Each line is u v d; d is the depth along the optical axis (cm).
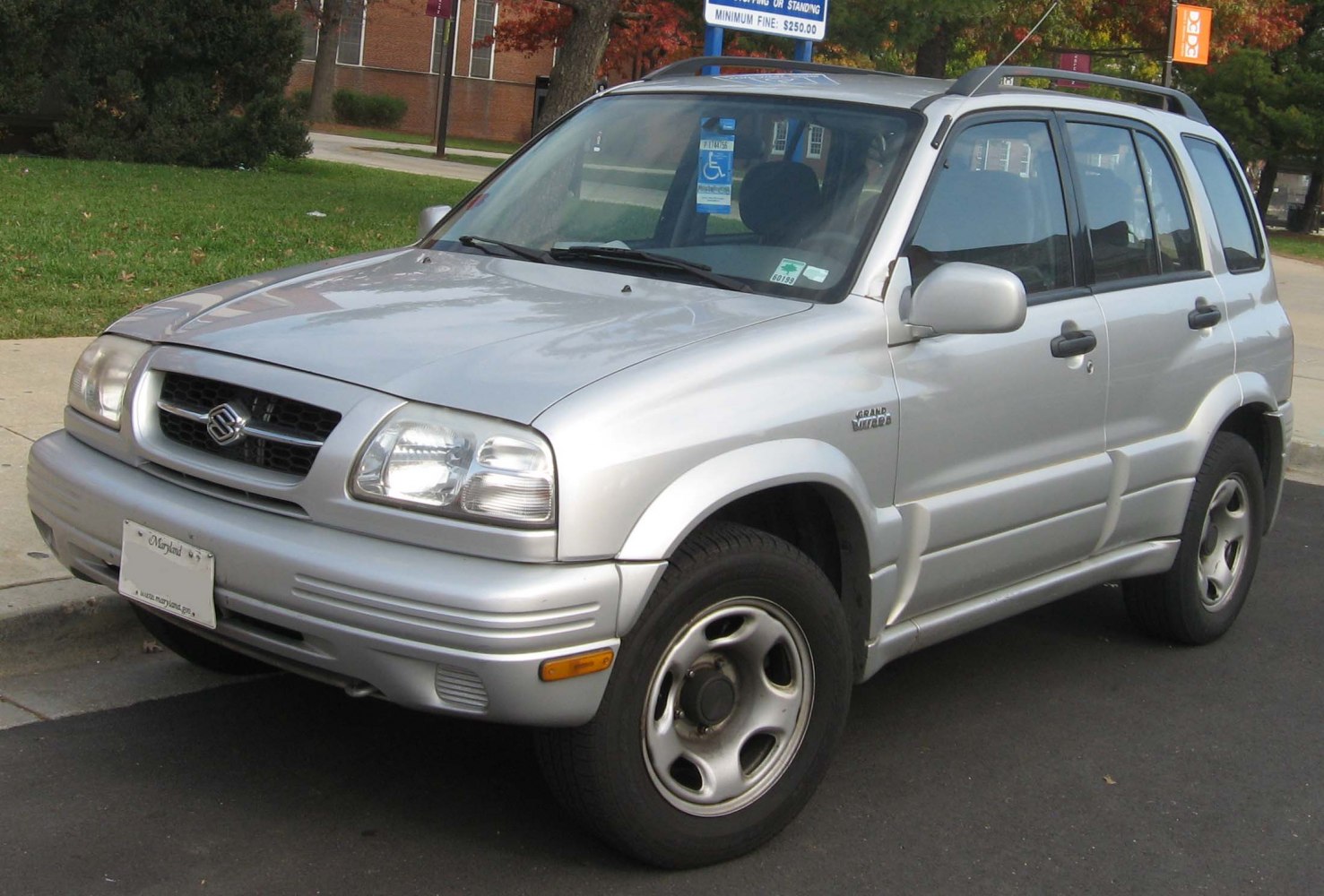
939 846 376
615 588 312
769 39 2242
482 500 307
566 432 311
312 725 420
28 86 1984
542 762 328
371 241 1362
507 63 4928
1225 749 456
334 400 324
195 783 379
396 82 4831
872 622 386
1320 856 388
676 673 336
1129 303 474
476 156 3338
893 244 394
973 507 411
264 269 1130
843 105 434
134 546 345
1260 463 575
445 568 306
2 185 1536
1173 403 497
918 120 422
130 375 370
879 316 382
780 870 356
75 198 1480
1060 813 402
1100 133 489
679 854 343
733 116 445
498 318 362
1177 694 500
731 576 337
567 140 479
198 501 339
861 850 370
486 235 453
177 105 2073
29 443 626
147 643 472
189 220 1376
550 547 307
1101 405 460
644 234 431
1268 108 3441
